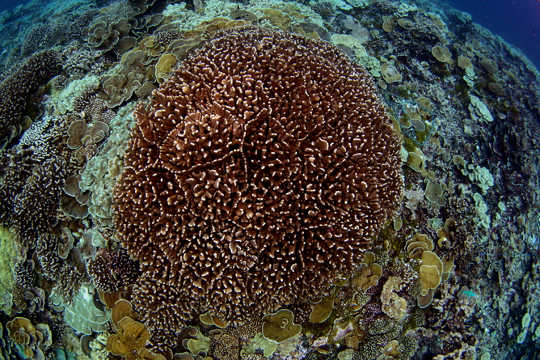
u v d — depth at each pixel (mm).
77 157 1602
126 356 1482
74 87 1761
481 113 2254
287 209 1301
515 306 2104
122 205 1362
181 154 1280
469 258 1893
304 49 1594
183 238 1308
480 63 2486
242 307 1406
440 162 1988
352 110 1457
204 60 1486
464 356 1850
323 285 1433
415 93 2148
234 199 1284
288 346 1588
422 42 2359
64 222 1595
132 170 1351
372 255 1605
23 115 1829
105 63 1942
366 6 2523
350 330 1646
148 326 1467
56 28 2689
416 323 1768
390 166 1493
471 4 10203
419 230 1773
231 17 2127
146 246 1359
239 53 1487
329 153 1355
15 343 1652
